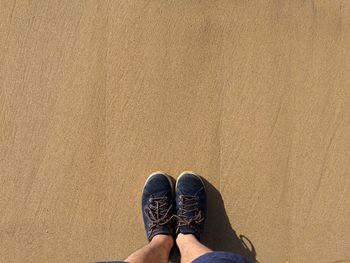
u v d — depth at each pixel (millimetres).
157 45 1764
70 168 1759
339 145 1810
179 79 1771
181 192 1744
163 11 1762
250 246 1794
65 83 1754
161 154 1774
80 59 1754
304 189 1802
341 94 1806
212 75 1777
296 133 1798
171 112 1771
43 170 1757
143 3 1756
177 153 1777
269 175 1791
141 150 1770
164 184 1748
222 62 1780
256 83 1786
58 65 1752
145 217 1739
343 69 1805
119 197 1770
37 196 1757
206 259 1432
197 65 1774
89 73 1757
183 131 1776
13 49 1744
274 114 1791
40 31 1746
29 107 1752
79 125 1759
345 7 1802
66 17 1749
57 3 1745
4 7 1737
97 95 1760
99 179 1765
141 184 1773
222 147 1785
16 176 1753
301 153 1800
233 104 1785
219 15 1777
